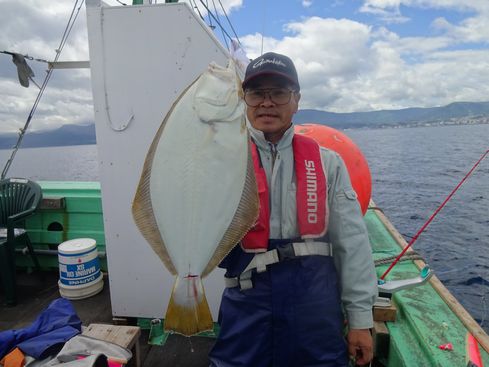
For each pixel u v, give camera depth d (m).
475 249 8.81
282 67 1.56
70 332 2.23
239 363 1.61
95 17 2.61
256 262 1.55
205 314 1.51
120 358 2.09
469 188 17.39
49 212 4.22
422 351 2.04
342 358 1.58
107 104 2.71
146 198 1.62
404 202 14.42
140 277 2.96
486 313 5.98
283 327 1.55
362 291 1.53
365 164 3.18
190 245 1.56
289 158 1.63
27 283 4.02
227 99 1.62
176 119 1.60
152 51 2.60
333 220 1.60
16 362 2.00
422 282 2.43
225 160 1.59
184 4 2.50
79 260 3.56
